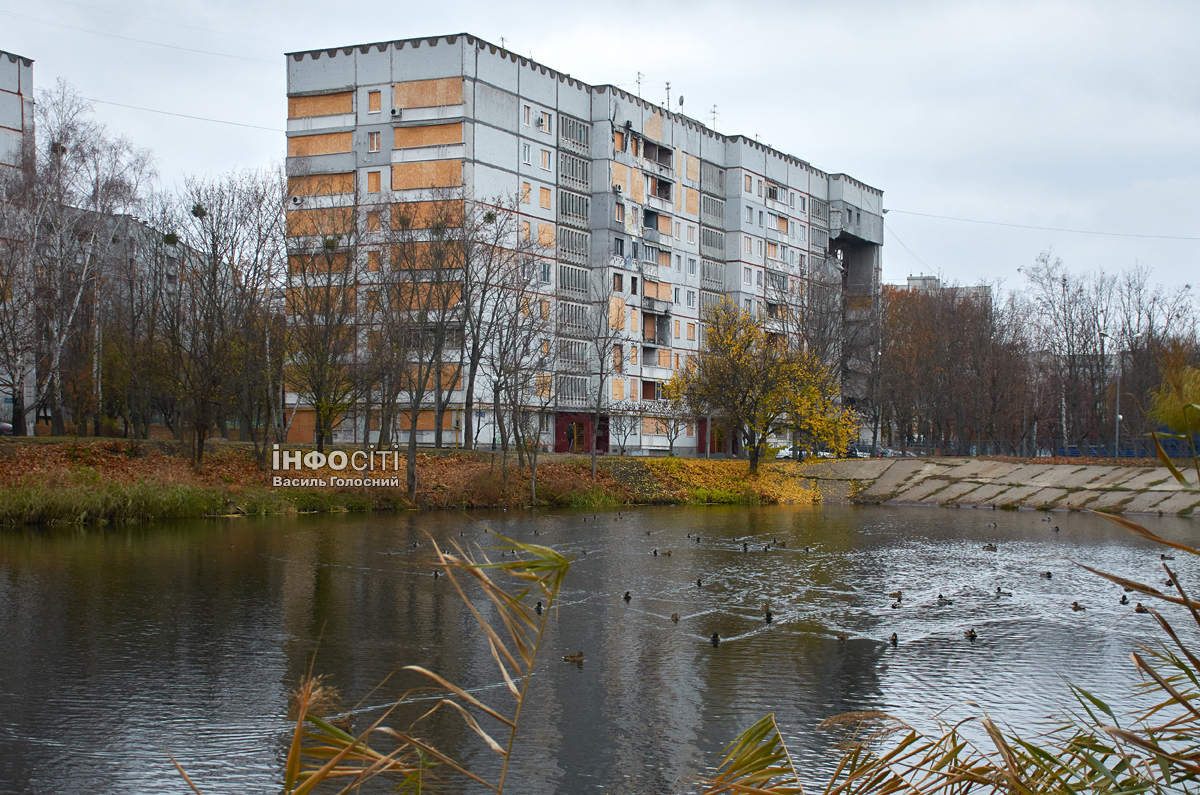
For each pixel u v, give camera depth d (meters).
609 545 30.16
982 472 55.19
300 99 68.88
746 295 92.75
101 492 32.50
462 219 48.47
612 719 12.09
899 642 16.31
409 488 42.53
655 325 82.94
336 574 22.64
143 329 45.97
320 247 48.97
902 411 76.69
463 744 11.12
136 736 11.15
